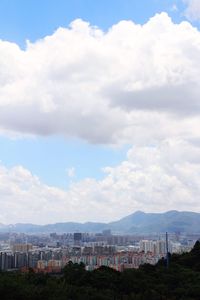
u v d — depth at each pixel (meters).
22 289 59.25
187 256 107.31
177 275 85.31
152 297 69.25
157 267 94.19
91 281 73.81
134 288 73.50
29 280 68.31
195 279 82.06
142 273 84.94
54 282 66.69
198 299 72.00
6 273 72.12
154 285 77.19
